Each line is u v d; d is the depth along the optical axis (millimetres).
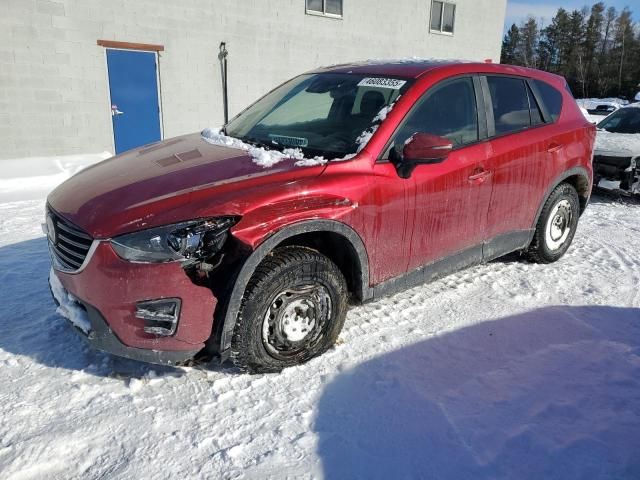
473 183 3689
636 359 3307
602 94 66562
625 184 7559
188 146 3572
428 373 3074
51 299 3742
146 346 2635
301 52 11875
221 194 2689
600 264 4949
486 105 3914
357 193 3033
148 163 3215
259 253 2691
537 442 2551
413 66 3812
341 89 3779
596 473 2379
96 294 2566
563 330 3641
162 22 9742
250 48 11039
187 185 2771
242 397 2787
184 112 10484
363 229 3104
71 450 2375
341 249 3203
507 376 3080
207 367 3037
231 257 2703
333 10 12188
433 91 3568
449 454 2457
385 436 2553
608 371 3170
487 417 2717
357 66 4121
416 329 3557
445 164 3494
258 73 11312
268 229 2701
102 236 2523
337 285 3074
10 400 2676
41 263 4418
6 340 3205
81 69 9078
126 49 9484
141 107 9930
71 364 2998
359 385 2926
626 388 3006
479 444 2525
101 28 9109
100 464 2312
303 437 2518
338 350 3246
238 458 2379
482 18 15633
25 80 8578
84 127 9352
